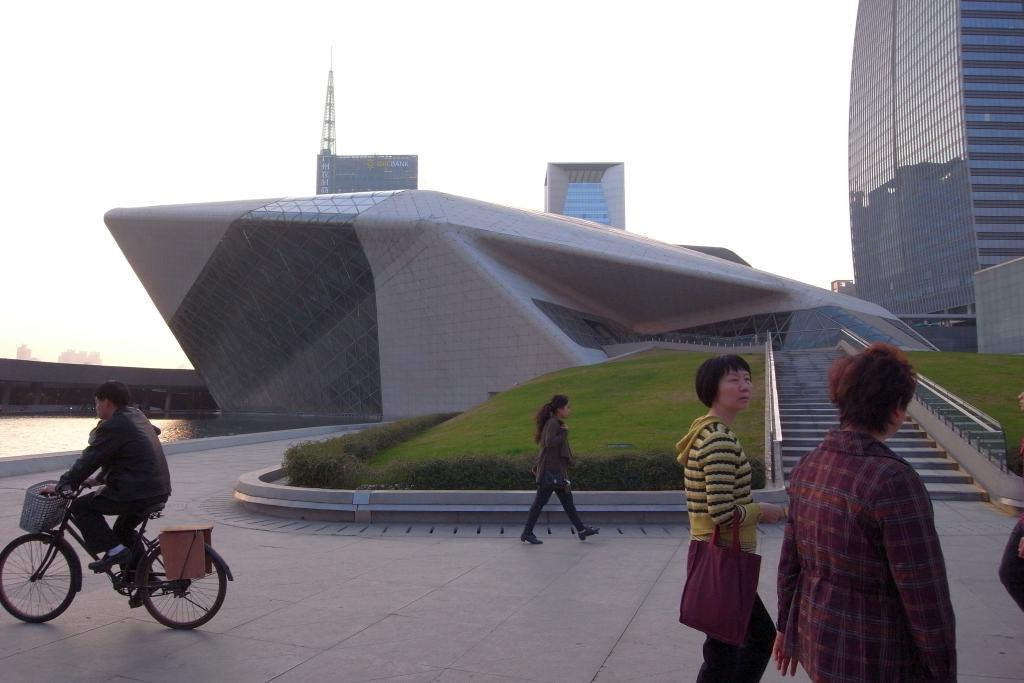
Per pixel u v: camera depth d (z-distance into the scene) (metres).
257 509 11.33
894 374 2.61
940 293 130.12
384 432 17.94
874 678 2.42
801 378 23.48
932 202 132.50
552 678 4.48
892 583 2.46
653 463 11.12
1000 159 122.12
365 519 10.46
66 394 80.69
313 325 46.31
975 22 123.94
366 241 40.28
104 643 5.21
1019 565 4.54
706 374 3.65
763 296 47.53
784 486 11.34
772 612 5.96
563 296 45.22
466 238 39.00
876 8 152.50
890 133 147.12
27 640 5.28
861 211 160.88
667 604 6.12
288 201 43.81
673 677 4.48
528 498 10.39
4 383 70.19
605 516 10.28
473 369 38.69
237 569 7.50
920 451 14.27
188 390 82.81
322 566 7.64
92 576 7.23
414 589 6.66
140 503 5.66
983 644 5.05
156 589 5.61
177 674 4.59
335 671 4.63
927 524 2.39
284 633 5.39
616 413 19.22
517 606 6.08
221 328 51.53
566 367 35.44
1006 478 11.18
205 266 46.31
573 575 7.20
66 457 17.33
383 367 42.34
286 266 43.56
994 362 23.77
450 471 11.36
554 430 8.90
